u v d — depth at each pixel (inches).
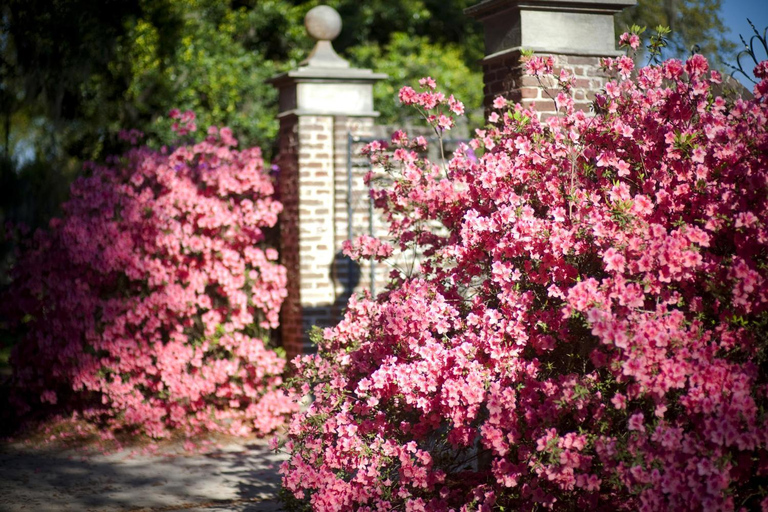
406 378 164.7
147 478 256.2
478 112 594.6
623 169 168.2
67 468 271.7
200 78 590.2
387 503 168.1
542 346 158.6
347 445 171.0
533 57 202.7
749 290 135.6
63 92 514.9
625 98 187.6
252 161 337.7
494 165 191.2
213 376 318.3
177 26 574.2
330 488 173.0
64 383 342.6
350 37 724.0
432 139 350.9
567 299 154.6
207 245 325.7
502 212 171.9
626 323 134.6
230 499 230.4
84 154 550.6
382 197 229.8
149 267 323.6
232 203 333.4
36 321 341.7
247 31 668.1
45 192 546.6
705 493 128.0
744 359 141.6
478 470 189.6
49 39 492.7
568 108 195.3
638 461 129.3
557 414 149.5
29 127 545.6
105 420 332.2
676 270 140.1
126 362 321.4
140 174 335.6
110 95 551.5
